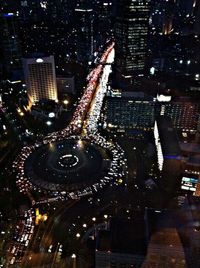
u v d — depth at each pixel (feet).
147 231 340.18
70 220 528.22
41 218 530.68
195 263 318.45
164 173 614.75
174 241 318.86
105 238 350.84
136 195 587.68
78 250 467.93
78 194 588.09
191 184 584.40
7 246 474.90
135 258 331.57
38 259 453.58
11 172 645.10
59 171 645.92
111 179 630.74
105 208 555.28
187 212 337.72
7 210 541.75
